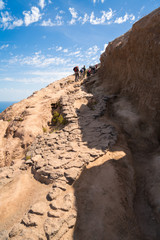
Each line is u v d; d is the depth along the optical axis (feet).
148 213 14.32
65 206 12.46
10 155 29.14
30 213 12.20
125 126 28.66
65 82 69.62
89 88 49.52
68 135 25.55
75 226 11.46
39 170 17.46
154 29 26.78
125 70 38.73
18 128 33.60
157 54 26.25
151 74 28.78
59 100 42.34
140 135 27.02
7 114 43.47
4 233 10.64
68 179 15.71
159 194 14.98
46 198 13.89
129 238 11.52
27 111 38.50
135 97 33.40
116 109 34.24
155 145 25.34
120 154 20.48
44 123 36.32
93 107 36.14
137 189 17.52
